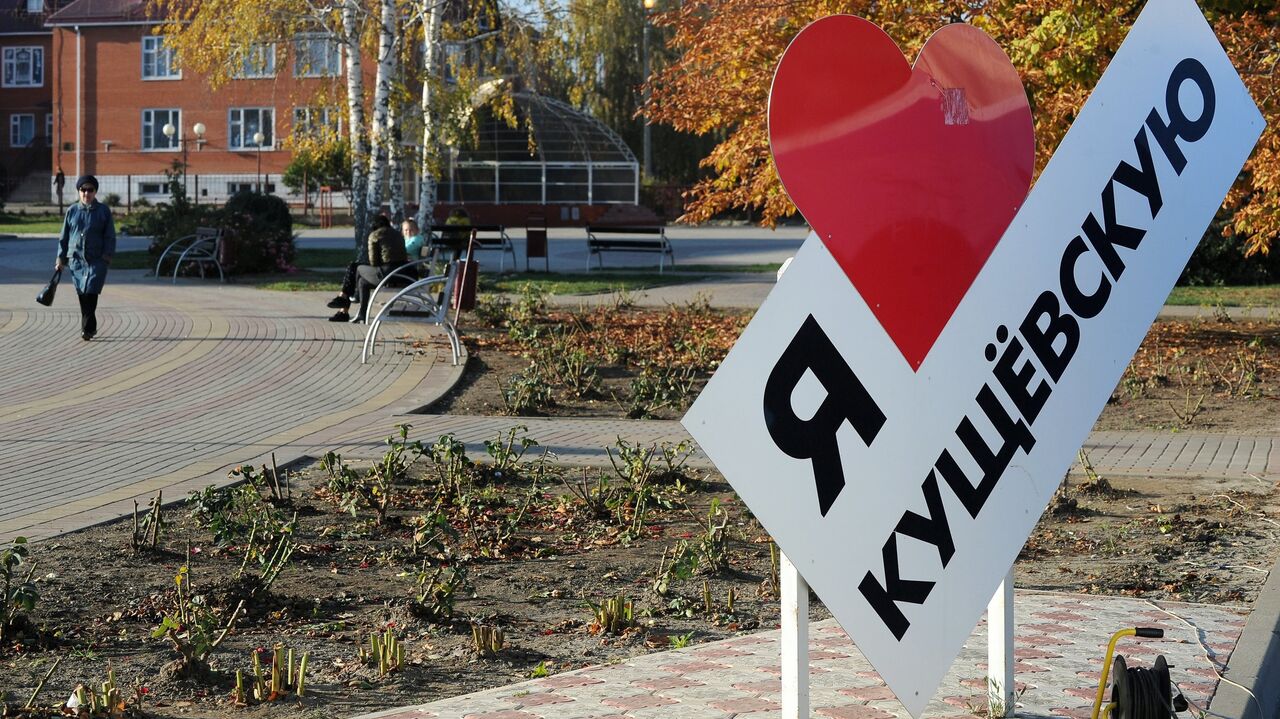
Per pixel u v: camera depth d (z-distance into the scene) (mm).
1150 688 3893
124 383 12734
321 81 29125
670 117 17969
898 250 3746
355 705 4785
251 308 18594
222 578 6355
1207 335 17219
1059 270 4066
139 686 4863
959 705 4641
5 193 60344
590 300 20891
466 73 27484
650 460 9586
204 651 5047
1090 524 7863
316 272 25453
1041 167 14141
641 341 16016
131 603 6074
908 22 14984
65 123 57125
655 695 4727
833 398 3621
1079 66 13531
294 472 9219
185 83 55781
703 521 8023
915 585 3748
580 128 45938
